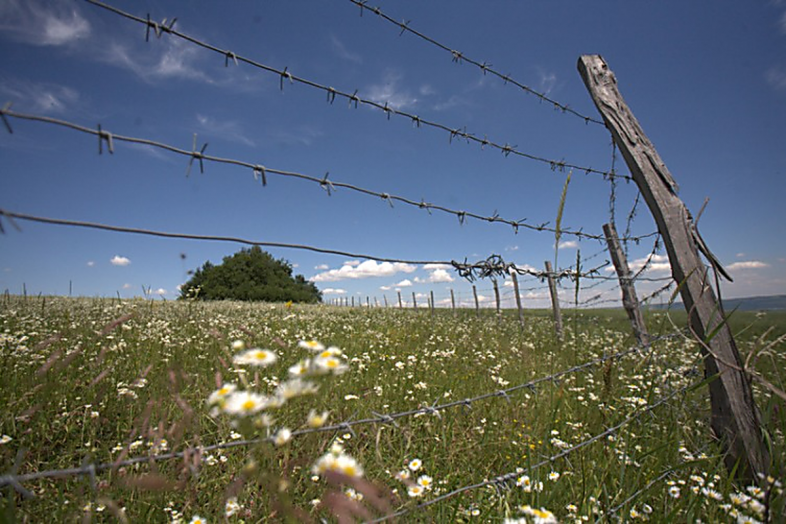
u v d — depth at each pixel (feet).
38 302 28.32
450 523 6.59
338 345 20.21
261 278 114.62
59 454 8.46
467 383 14.83
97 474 7.40
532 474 7.16
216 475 7.54
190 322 23.54
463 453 9.06
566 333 28.96
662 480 7.59
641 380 10.77
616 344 22.44
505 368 17.52
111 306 26.50
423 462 8.48
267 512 5.53
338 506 3.51
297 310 40.68
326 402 10.05
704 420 9.80
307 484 6.36
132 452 7.49
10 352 12.65
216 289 105.70
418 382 14.30
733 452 8.52
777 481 6.91
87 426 9.07
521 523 5.41
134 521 5.98
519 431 9.57
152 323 21.02
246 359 3.57
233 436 8.23
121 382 11.05
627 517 6.55
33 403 9.14
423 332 26.99
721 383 8.80
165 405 8.89
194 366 13.64
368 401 11.27
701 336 9.15
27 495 3.67
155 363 13.10
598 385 12.29
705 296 9.31
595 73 11.41
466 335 26.61
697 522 6.61
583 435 9.32
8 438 7.86
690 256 9.62
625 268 16.07
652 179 10.34
